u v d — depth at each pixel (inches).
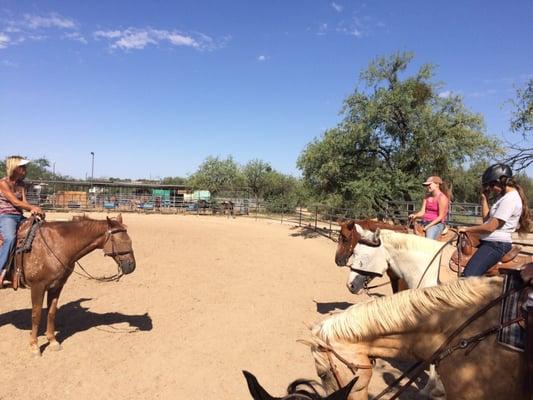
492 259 149.2
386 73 816.9
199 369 205.3
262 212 1624.0
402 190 788.6
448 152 795.4
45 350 223.1
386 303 112.4
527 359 88.6
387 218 738.8
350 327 111.2
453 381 100.3
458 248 169.2
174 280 405.7
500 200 141.5
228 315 295.1
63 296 336.8
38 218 218.7
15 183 219.1
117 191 2046.0
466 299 104.5
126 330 258.8
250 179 2047.2
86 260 502.3
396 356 112.7
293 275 450.0
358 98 823.1
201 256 555.5
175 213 1569.9
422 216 245.4
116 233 227.9
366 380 105.8
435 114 809.5
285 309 314.8
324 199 926.4
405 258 200.1
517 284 96.7
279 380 195.5
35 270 211.8
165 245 646.5
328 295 363.6
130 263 229.5
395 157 831.1
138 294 348.8
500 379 94.1
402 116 810.8
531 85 548.1
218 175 2007.9
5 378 190.5
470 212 509.0
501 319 95.3
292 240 764.6
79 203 1624.0
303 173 898.1
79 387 184.7
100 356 217.9
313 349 109.4
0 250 210.2
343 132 846.5
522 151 482.9
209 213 1585.9
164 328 264.5
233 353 226.4
